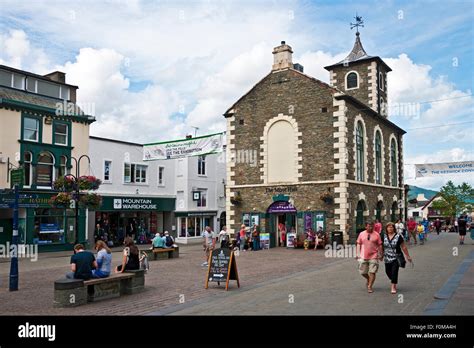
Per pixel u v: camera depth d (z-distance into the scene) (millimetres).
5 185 25875
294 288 12648
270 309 9805
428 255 21188
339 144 26125
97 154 33156
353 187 27078
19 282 15125
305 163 27234
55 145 28609
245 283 13922
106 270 11797
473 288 11523
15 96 27266
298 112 27750
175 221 39500
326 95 26812
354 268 17141
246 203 29219
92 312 9938
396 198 35719
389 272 11484
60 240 28641
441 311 9008
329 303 10281
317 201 26594
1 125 25922
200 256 24266
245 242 26906
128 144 35781
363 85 36562
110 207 33406
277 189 28062
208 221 42188
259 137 29156
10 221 27094
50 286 14188
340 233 25438
